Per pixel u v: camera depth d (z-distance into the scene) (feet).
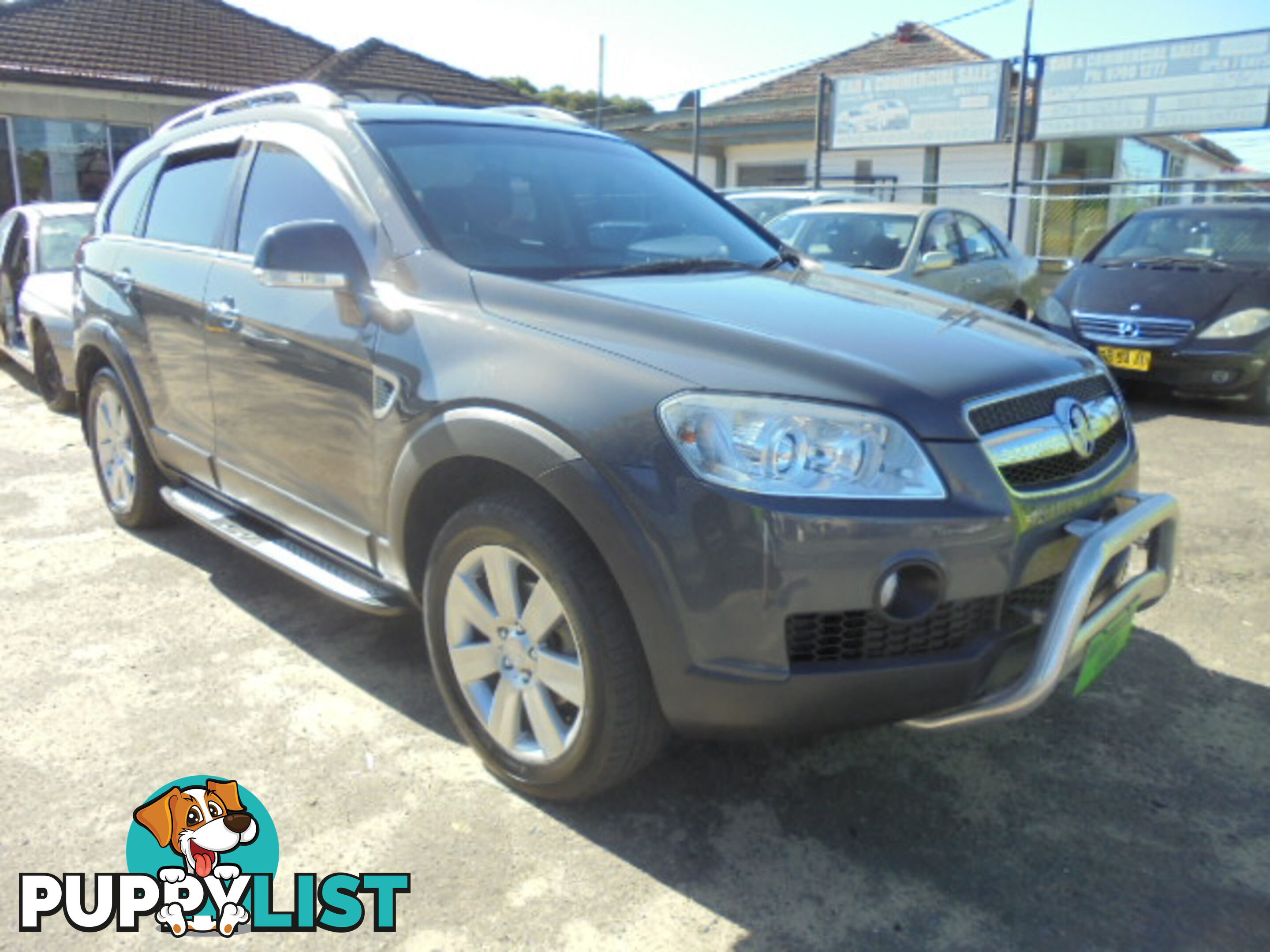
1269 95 43.75
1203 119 45.70
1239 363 23.09
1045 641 7.51
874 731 9.87
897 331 8.50
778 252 12.34
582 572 7.65
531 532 7.86
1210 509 16.57
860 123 55.83
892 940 7.21
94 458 15.66
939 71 52.16
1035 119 50.75
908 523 7.05
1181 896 7.64
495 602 8.47
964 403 7.53
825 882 7.79
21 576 13.41
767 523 6.93
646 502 7.18
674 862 8.00
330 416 9.83
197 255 12.17
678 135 71.31
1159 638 11.87
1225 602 12.81
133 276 13.37
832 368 7.42
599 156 12.46
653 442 7.24
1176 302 24.23
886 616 7.10
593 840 8.24
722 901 7.59
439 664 9.18
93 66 54.08
